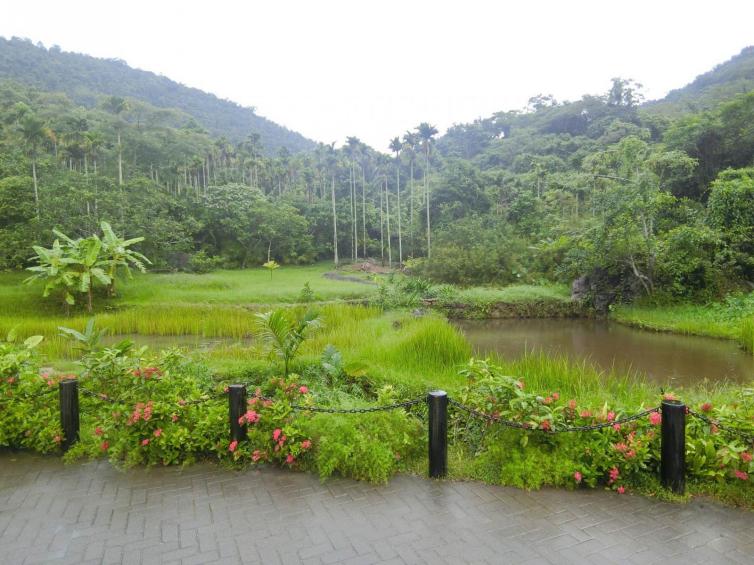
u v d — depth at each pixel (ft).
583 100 208.54
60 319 48.55
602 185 81.15
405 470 12.56
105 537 9.55
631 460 11.34
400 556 8.86
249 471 12.59
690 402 15.02
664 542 9.31
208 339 40.81
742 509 10.55
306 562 8.70
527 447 12.02
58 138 111.34
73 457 13.37
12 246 75.66
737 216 52.49
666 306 52.80
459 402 14.05
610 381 20.13
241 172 175.42
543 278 76.48
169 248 102.37
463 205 125.39
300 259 138.62
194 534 9.64
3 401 14.16
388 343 26.23
